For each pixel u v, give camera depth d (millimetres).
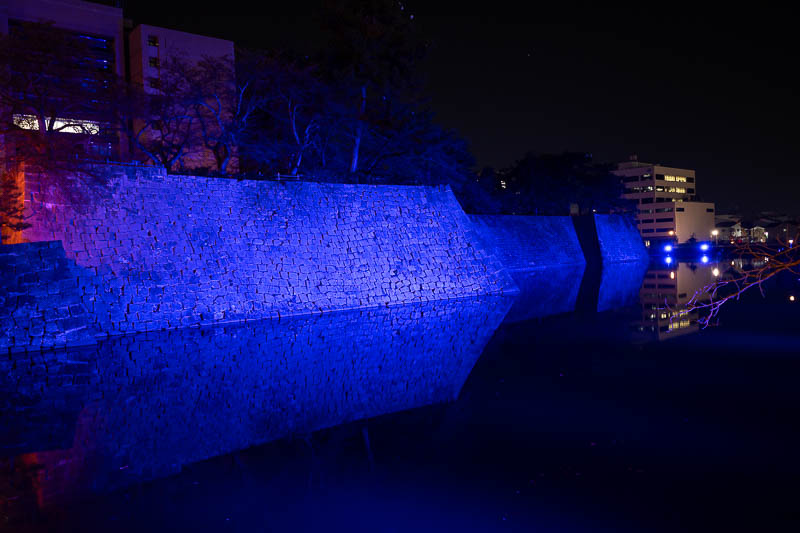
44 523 6641
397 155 41562
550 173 73125
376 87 38188
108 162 24016
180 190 25766
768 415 10266
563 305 29312
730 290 35094
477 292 34875
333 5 36406
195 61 47125
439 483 7652
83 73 28812
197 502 7211
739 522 6258
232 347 18953
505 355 16922
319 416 11219
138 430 10391
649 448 8727
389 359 16797
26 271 19531
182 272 24578
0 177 23125
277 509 6957
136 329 22500
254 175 31688
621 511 6613
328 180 34969
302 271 28297
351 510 6879
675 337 19094
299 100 36438
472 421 10508
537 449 8859
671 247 97188
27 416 11336
